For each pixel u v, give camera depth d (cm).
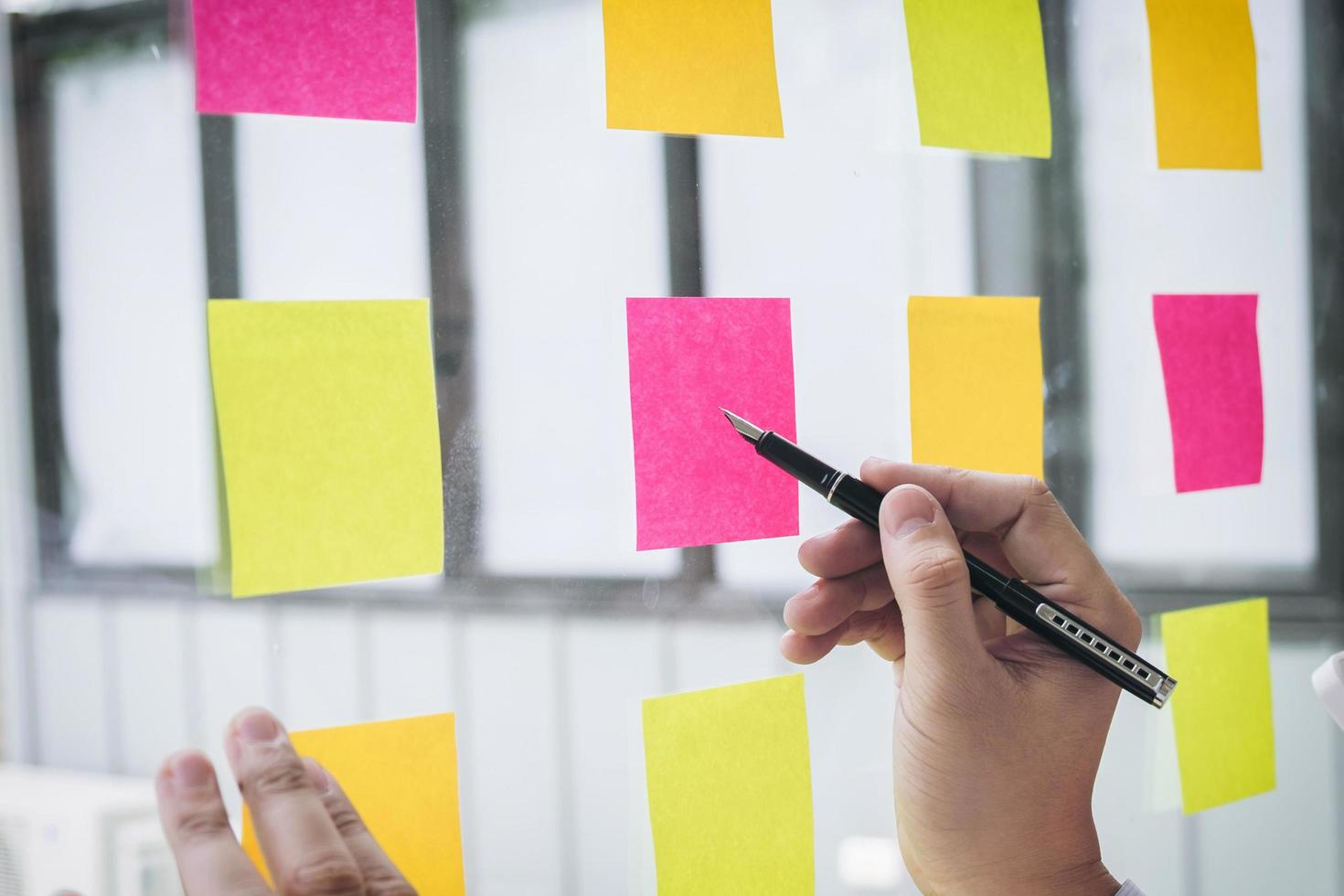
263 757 38
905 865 51
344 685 43
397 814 43
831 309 54
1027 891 45
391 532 43
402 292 44
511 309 47
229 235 41
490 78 47
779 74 53
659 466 49
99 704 39
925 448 55
